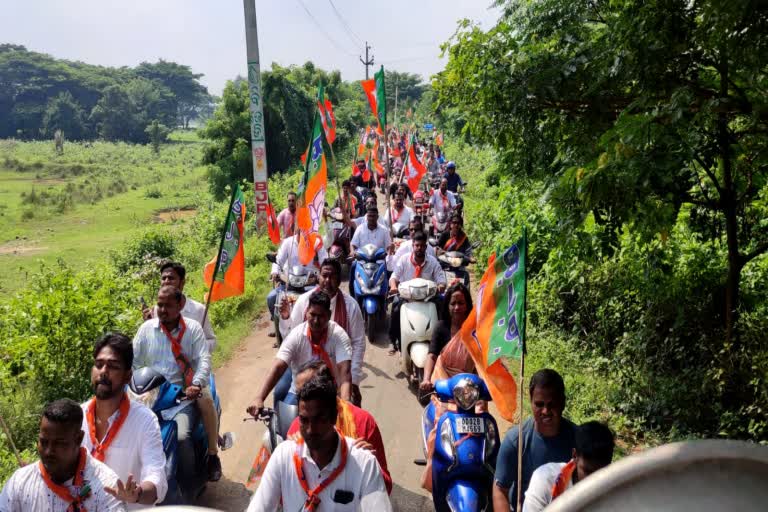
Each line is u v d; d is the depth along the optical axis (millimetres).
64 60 137875
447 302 6285
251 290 12617
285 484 3213
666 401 6719
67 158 80500
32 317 8117
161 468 3865
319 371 4258
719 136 5945
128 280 10578
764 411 5879
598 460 3059
